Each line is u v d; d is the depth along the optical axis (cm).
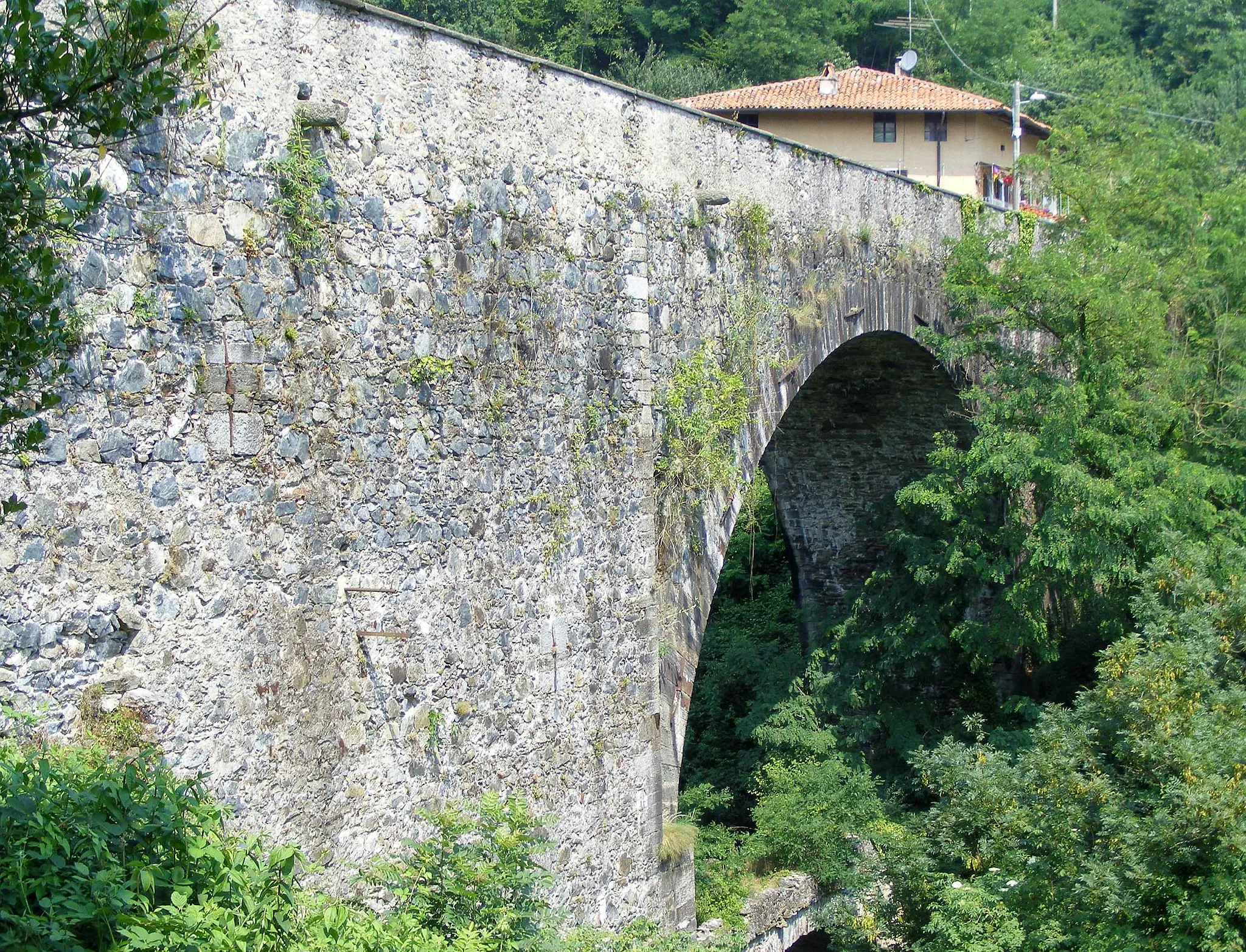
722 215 1345
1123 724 1253
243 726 796
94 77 520
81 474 711
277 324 825
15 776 601
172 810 630
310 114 834
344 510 873
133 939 541
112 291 725
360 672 884
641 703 1200
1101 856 1179
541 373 1067
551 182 1077
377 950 669
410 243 930
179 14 747
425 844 878
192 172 770
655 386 1230
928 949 1262
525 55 1041
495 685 1012
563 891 1085
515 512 1038
